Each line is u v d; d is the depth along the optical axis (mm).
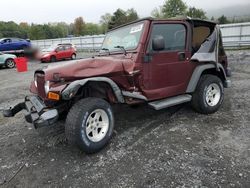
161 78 4125
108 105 3457
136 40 3926
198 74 4484
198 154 3223
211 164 2967
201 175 2766
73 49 20656
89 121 3283
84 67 3492
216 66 4793
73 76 3365
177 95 4484
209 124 4227
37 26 70500
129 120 4559
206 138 3680
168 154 3262
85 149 3230
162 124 4312
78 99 3494
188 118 4551
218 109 4980
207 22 4738
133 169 2967
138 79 3852
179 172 2850
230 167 2883
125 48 4070
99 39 26422
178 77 4352
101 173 2926
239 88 6734
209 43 4777
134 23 4137
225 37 18609
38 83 3566
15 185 2797
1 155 3518
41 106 3318
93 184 2729
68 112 3301
